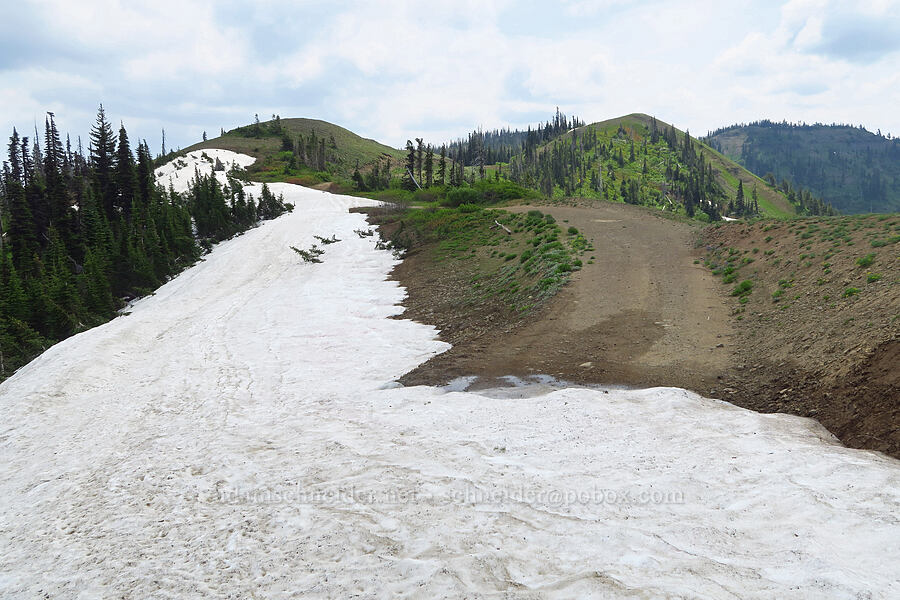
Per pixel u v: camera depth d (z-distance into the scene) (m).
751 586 5.07
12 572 7.19
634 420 9.98
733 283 18.53
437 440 10.08
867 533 5.60
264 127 165.75
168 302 35.41
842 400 9.09
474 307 22.95
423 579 5.83
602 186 168.50
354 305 27.75
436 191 71.00
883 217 19.36
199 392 16.09
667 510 6.84
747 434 8.79
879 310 10.95
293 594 5.88
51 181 60.25
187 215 60.72
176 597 6.09
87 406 15.89
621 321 16.77
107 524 8.29
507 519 7.01
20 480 10.95
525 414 10.92
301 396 14.42
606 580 5.43
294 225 57.34
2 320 34.75
